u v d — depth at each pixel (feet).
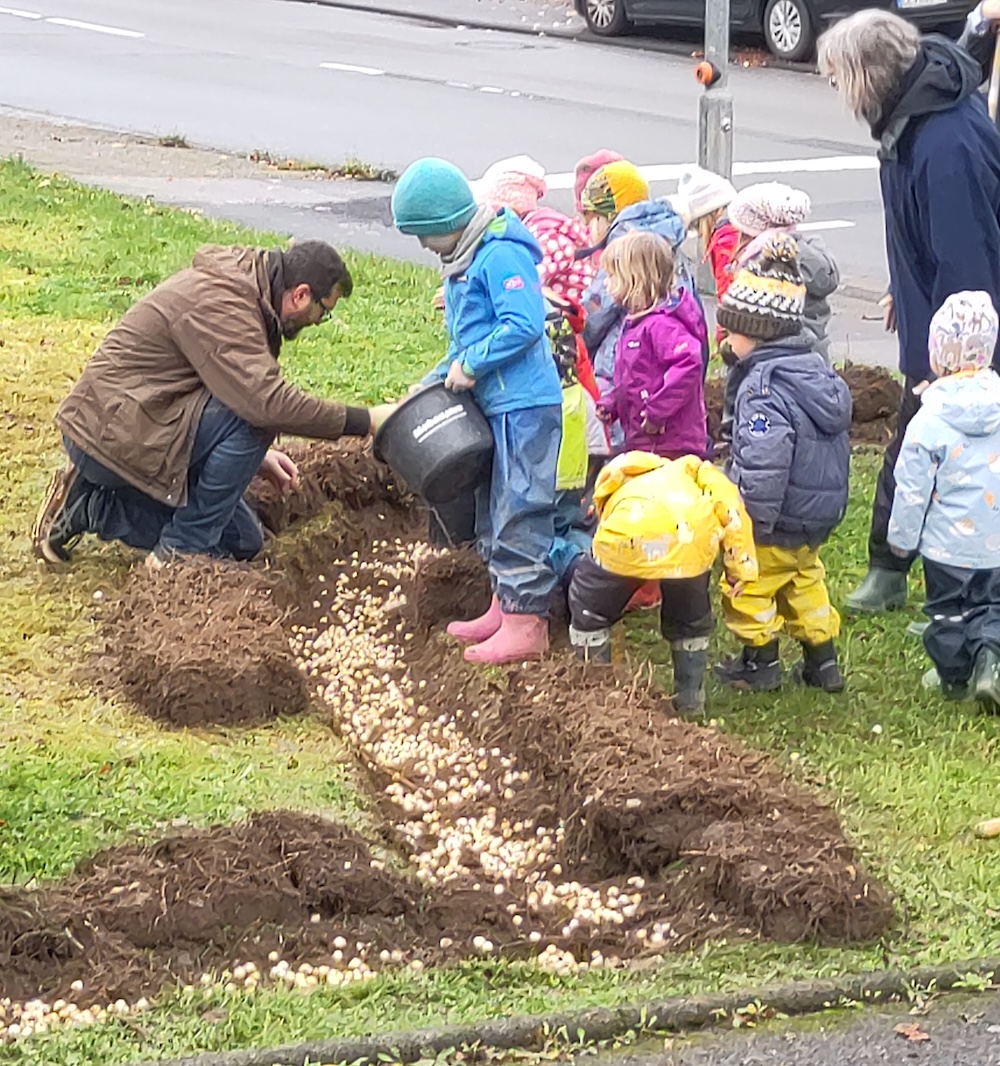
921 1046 20.66
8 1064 20.35
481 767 24.47
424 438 25.52
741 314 25.04
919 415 25.13
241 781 23.82
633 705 24.18
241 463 27.12
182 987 21.17
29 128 59.52
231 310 26.78
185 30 84.99
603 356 28.14
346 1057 20.47
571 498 27.17
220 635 25.48
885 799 23.73
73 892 21.90
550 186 49.52
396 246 43.96
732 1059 20.54
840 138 58.44
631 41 81.92
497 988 21.31
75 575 27.89
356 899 22.11
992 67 29.91
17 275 39.93
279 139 58.13
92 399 27.07
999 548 25.12
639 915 22.20
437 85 69.10
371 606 27.63
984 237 26.32
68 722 24.76
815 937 21.68
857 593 27.71
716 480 24.72
